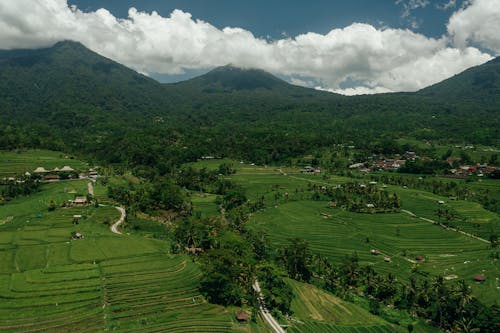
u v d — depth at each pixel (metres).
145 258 143.38
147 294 117.44
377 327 117.81
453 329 119.19
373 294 142.50
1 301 107.38
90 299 111.62
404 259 170.62
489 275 148.75
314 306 127.06
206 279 122.00
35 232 170.38
